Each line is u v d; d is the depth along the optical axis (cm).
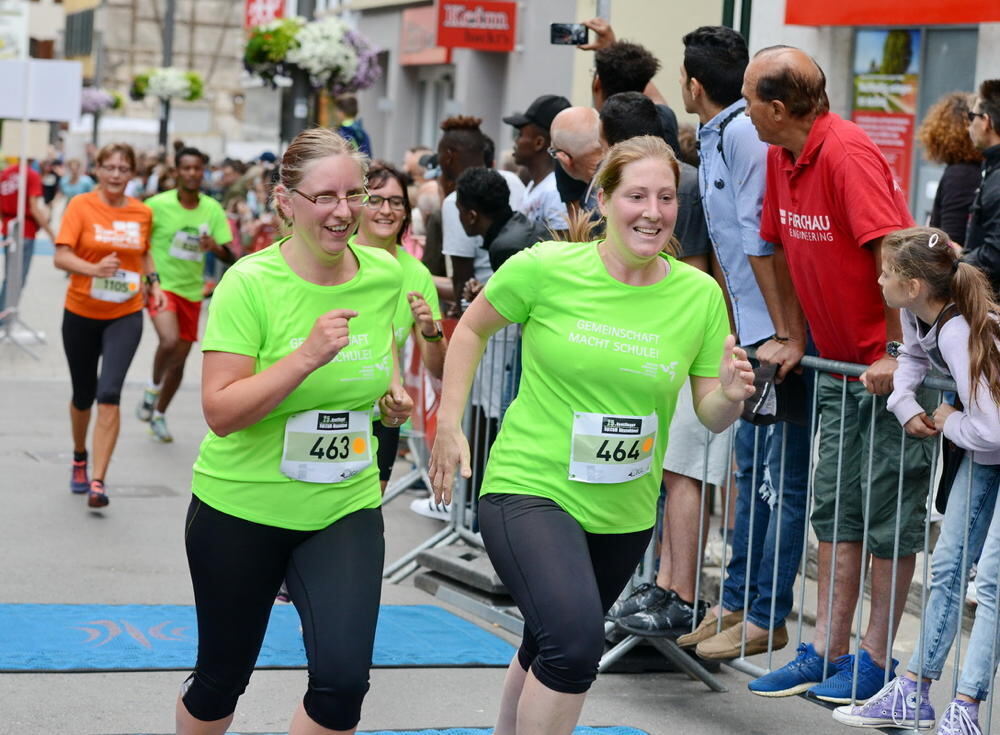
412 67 3088
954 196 926
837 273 634
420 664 759
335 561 490
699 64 705
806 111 625
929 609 612
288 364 469
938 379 591
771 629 703
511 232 891
